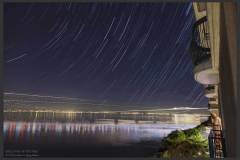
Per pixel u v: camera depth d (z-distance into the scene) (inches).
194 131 494.6
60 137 2213.3
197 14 351.3
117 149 2151.8
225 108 224.5
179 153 469.1
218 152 304.8
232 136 165.0
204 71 345.1
